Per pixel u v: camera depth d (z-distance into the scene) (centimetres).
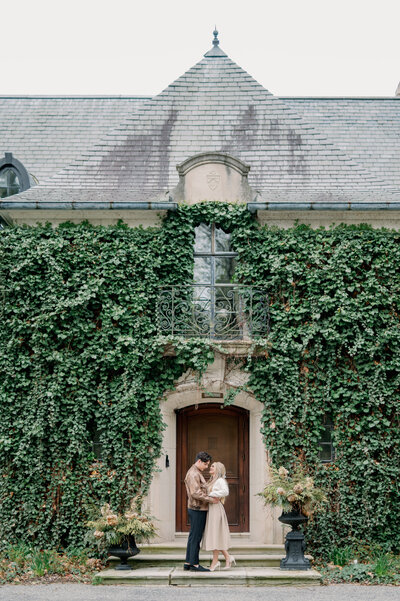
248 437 1578
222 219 1520
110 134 1686
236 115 1709
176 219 1514
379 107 2023
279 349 1462
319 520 1423
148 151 1656
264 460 1469
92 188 1590
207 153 1537
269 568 1325
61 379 1456
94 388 1472
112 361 1454
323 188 1591
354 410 1446
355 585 1241
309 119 1980
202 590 1193
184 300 1488
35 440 1452
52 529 1424
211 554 1411
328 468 1448
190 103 1727
